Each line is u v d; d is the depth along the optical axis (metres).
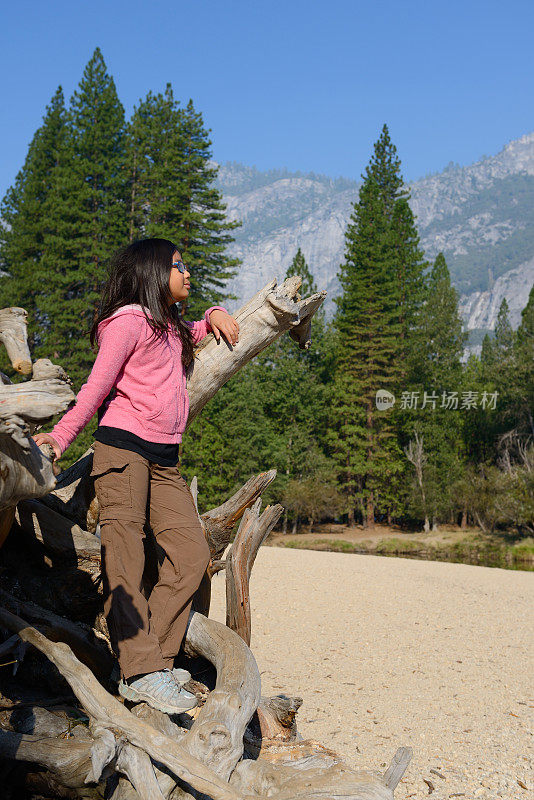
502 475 44.50
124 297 2.16
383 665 11.50
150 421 2.11
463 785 6.30
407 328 54.06
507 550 40.56
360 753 7.29
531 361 49.06
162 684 2.00
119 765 1.71
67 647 1.97
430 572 22.12
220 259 40.78
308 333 2.85
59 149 45.59
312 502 46.81
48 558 2.62
